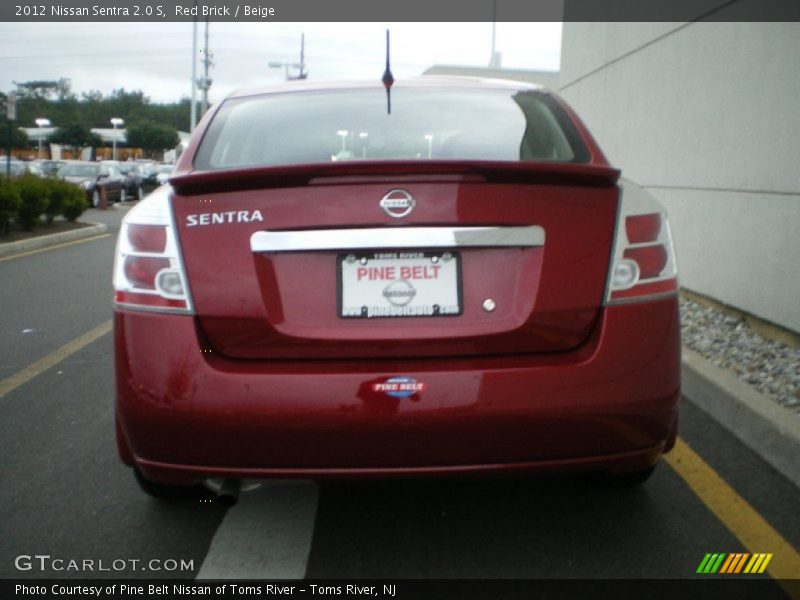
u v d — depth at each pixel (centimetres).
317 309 266
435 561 301
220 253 268
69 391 526
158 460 273
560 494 355
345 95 359
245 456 264
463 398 258
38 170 3050
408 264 266
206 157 320
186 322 267
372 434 259
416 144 324
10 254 1408
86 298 912
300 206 266
